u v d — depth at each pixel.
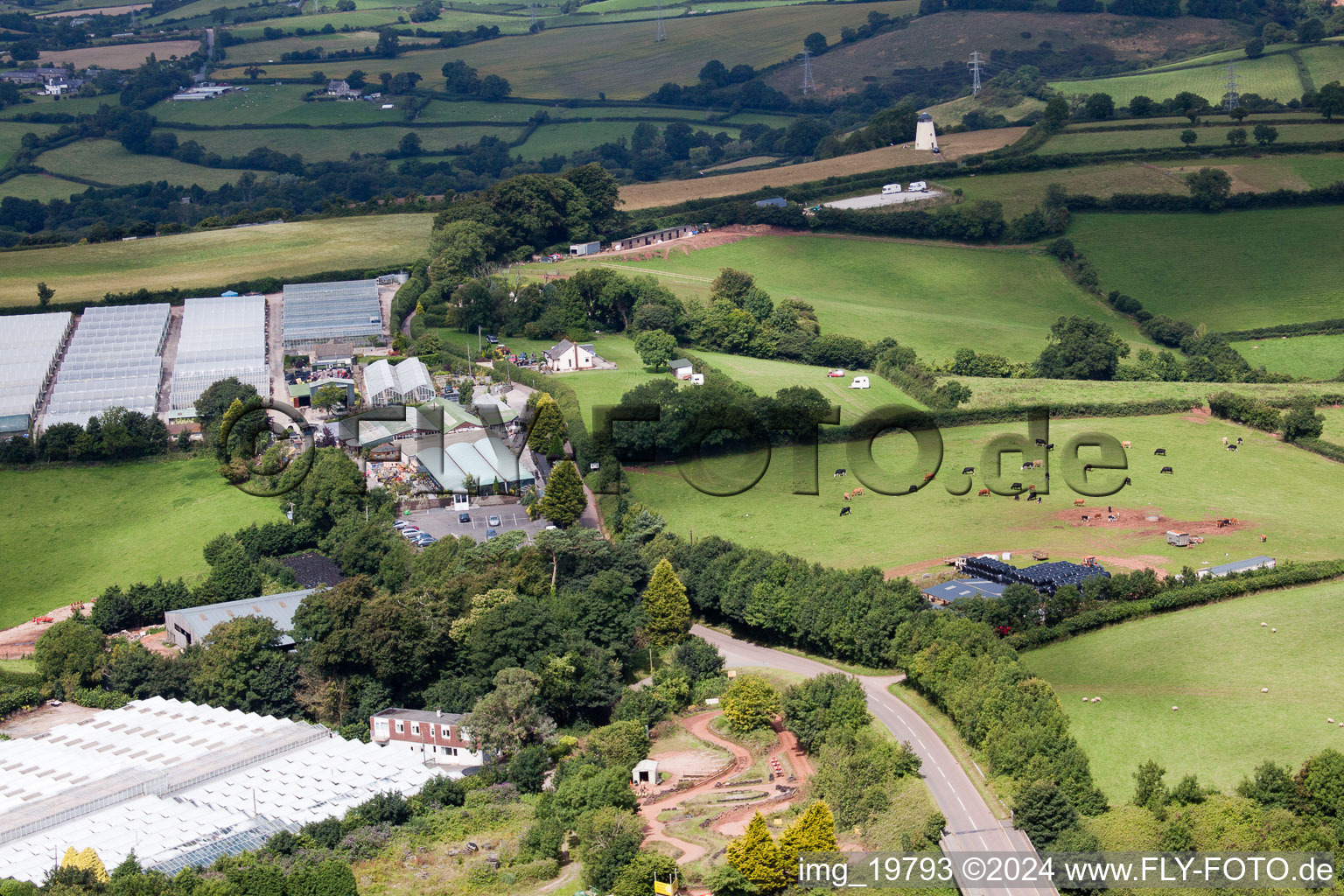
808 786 173.38
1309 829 150.75
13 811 170.62
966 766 173.12
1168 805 158.75
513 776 183.12
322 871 148.12
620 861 153.75
